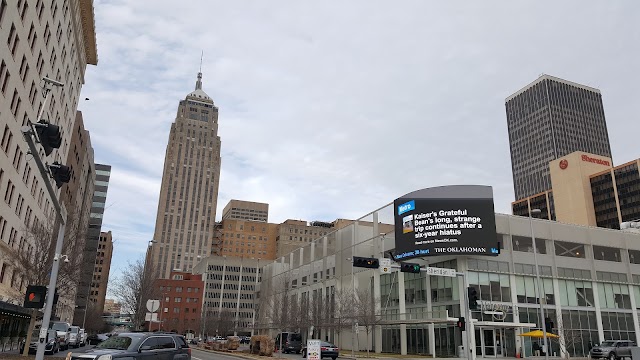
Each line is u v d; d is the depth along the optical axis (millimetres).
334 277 70750
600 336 52406
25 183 47281
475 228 48438
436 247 49250
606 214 153875
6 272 42875
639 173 146875
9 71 37562
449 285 49344
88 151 106562
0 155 38188
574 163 163375
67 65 59375
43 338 15164
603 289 54844
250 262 168375
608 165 166125
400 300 55719
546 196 172000
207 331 117625
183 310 129125
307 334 77250
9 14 35969
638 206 145375
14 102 40188
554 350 50031
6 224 41719
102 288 170500
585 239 55938
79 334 44875
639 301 56719
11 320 39156
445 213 49938
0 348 36438
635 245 59031
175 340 17484
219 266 164125
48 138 11477
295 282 89188
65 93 60469
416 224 51562
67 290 40594
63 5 52938
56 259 16109
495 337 47250
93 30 67438
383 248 59250
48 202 57625
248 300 163250
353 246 66188
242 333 153875
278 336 59656
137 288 61875
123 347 15422
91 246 134000
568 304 52031
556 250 53750
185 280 132000
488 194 49438
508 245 51219
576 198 160000
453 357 46312
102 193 153125
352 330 57500
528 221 53188
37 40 44406
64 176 13070
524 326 47000
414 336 52250
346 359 42750
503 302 48656
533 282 51000
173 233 190250
